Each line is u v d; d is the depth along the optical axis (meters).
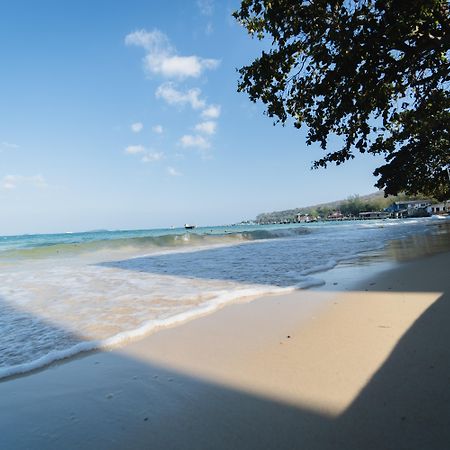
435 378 2.68
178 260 13.54
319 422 2.25
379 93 7.29
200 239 26.64
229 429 2.25
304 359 3.29
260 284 7.45
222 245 21.94
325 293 6.16
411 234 23.23
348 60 6.69
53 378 3.19
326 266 9.59
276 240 25.00
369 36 6.45
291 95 8.24
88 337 4.37
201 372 3.16
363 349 3.41
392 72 7.09
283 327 4.34
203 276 9.02
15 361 3.68
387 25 6.27
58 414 2.57
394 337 3.65
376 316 4.47
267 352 3.54
